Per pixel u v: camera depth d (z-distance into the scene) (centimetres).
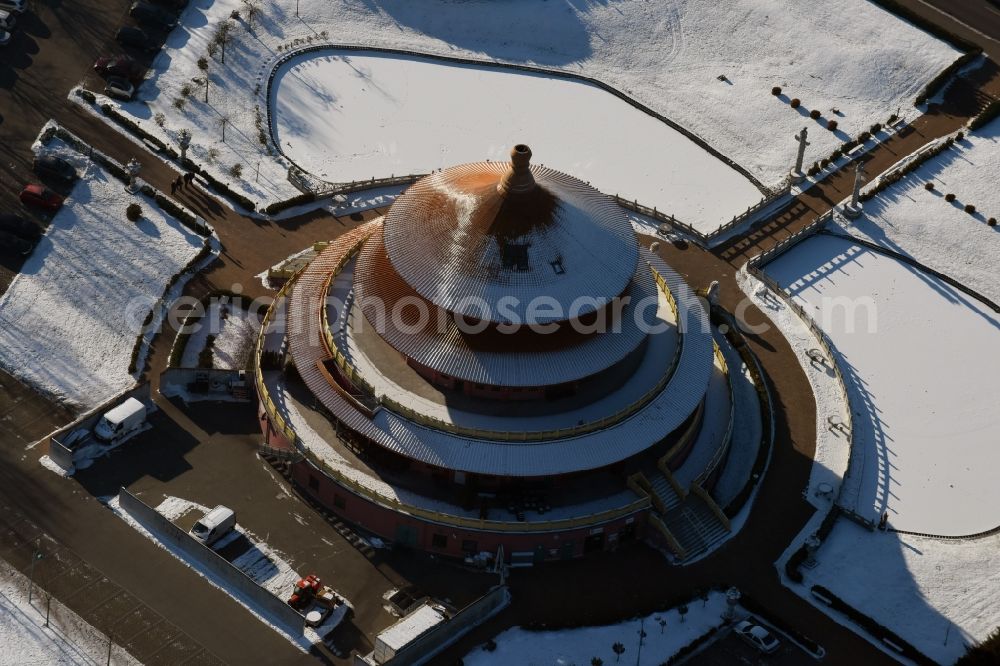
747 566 12750
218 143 17212
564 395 13025
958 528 13388
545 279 12681
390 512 12500
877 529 13262
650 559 12756
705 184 17662
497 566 12500
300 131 17838
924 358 15400
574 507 12650
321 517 12888
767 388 14775
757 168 17912
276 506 12938
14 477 12875
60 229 15462
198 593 12056
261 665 11506
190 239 15688
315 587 11931
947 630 12275
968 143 18138
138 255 15362
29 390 13812
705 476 13175
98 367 14138
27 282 14862
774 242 16725
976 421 14662
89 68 17850
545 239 12825
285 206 16338
